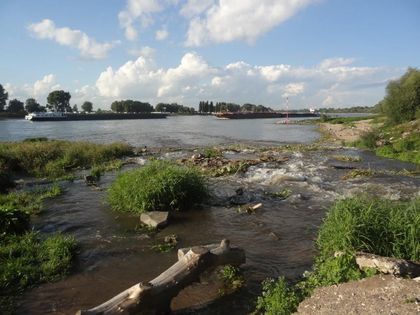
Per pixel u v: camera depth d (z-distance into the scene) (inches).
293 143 1652.3
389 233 328.8
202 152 1224.8
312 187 673.0
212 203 563.5
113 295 304.7
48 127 3080.7
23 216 450.3
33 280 323.6
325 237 348.8
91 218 494.9
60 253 366.0
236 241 416.8
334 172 837.8
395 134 1485.0
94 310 235.5
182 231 447.8
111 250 390.6
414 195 614.9
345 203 369.1
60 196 614.9
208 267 302.5
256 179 754.8
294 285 307.7
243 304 286.2
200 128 2962.6
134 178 547.5
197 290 306.5
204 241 417.4
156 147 1460.4
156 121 4702.3
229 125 3518.7
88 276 335.3
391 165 951.6
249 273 335.3
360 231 328.5
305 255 374.0
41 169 868.6
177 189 523.8
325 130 2482.8
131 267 353.4
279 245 403.5
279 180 723.4
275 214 513.3
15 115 5772.6
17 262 342.0
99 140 1781.5
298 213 517.3
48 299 297.1
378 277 278.5
